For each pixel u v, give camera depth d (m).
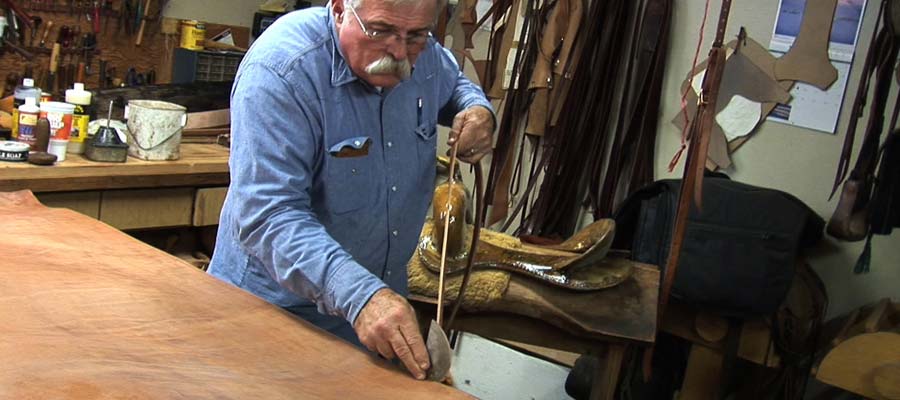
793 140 3.04
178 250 3.35
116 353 1.24
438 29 3.19
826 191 3.00
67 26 3.49
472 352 3.68
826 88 2.97
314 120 1.54
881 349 2.40
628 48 3.35
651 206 3.00
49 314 1.34
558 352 3.49
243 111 1.50
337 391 1.23
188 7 3.91
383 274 1.80
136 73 3.74
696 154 2.19
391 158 1.70
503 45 3.65
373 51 1.49
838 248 2.99
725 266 2.77
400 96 1.70
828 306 3.02
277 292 1.68
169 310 1.44
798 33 3.00
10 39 3.31
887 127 2.86
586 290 2.48
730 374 2.93
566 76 3.42
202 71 3.70
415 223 1.82
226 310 1.48
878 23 2.74
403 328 1.30
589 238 2.59
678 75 3.28
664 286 2.35
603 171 3.46
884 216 2.82
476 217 1.78
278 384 1.22
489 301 2.40
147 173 2.88
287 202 1.45
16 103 3.01
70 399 1.07
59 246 1.70
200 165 3.03
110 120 3.04
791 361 2.94
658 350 3.10
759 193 2.86
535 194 3.63
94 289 1.48
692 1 3.22
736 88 3.12
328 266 1.36
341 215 1.64
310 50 1.54
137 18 3.69
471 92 1.94
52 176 2.65
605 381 2.43
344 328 1.82
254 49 1.56
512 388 3.60
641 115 3.32
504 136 3.62
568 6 3.42
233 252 1.73
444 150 4.05
